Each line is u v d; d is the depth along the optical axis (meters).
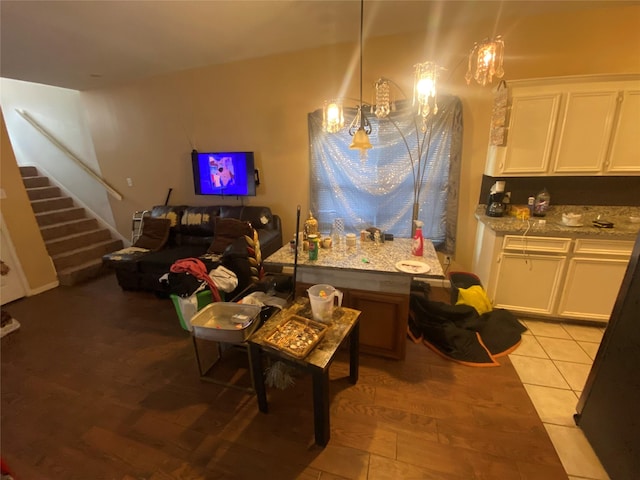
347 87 3.03
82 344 2.51
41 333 2.68
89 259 4.19
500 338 2.28
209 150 3.80
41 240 3.56
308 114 3.21
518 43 2.52
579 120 2.31
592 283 2.34
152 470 1.46
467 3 2.22
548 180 2.68
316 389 1.43
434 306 2.43
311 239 2.15
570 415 1.69
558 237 2.32
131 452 1.56
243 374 2.10
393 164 3.03
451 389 1.89
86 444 1.61
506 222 2.52
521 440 1.55
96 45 2.75
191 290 2.04
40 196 4.62
